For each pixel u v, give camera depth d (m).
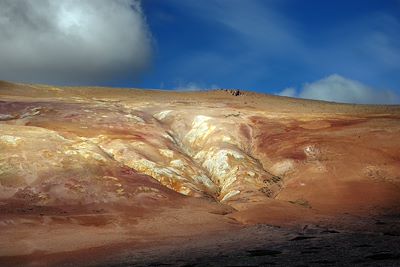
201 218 34.09
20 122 59.91
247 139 59.75
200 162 53.62
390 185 42.81
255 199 40.75
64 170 40.41
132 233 30.09
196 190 44.25
